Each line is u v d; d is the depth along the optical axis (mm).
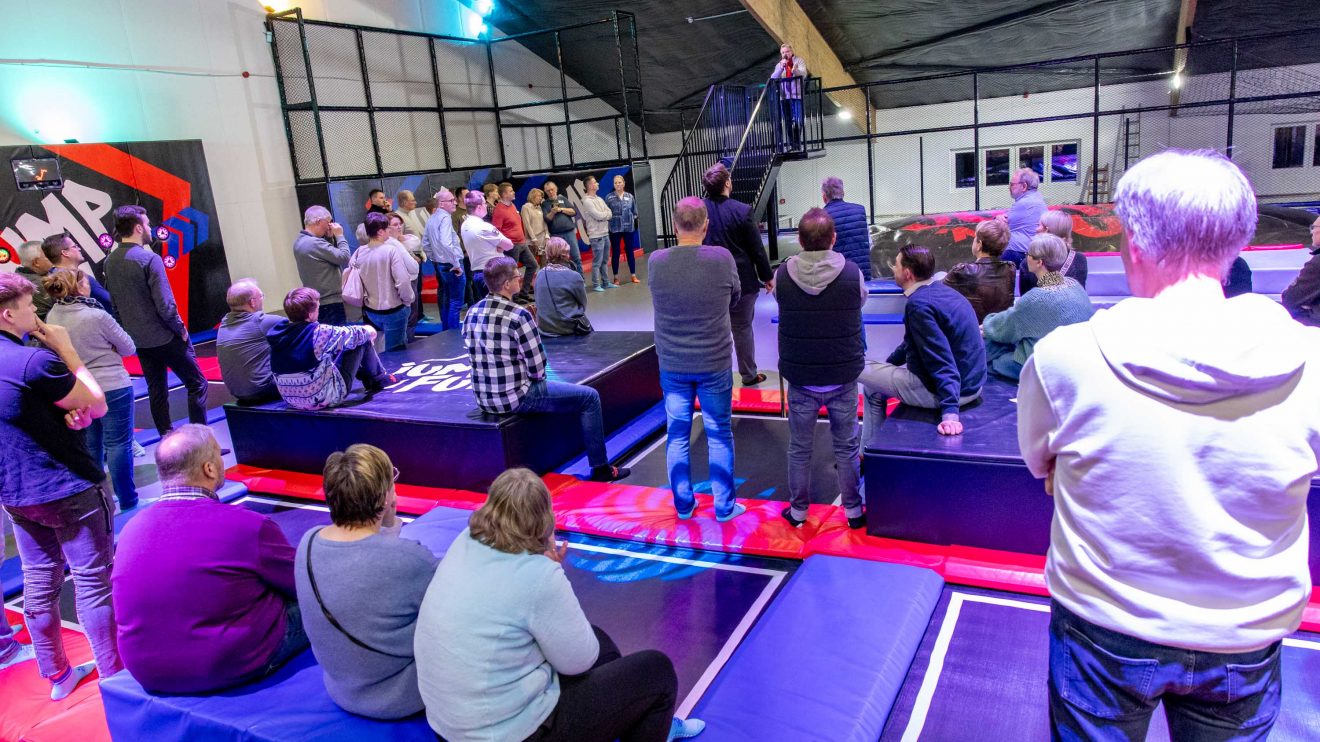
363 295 6781
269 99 11445
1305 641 2863
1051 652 1383
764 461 5023
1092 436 1216
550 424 4969
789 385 3805
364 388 5504
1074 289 4000
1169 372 1143
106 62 9680
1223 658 1197
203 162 10477
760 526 4051
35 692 3266
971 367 3811
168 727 2480
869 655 2932
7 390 2934
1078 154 15586
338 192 11570
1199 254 1175
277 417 5277
